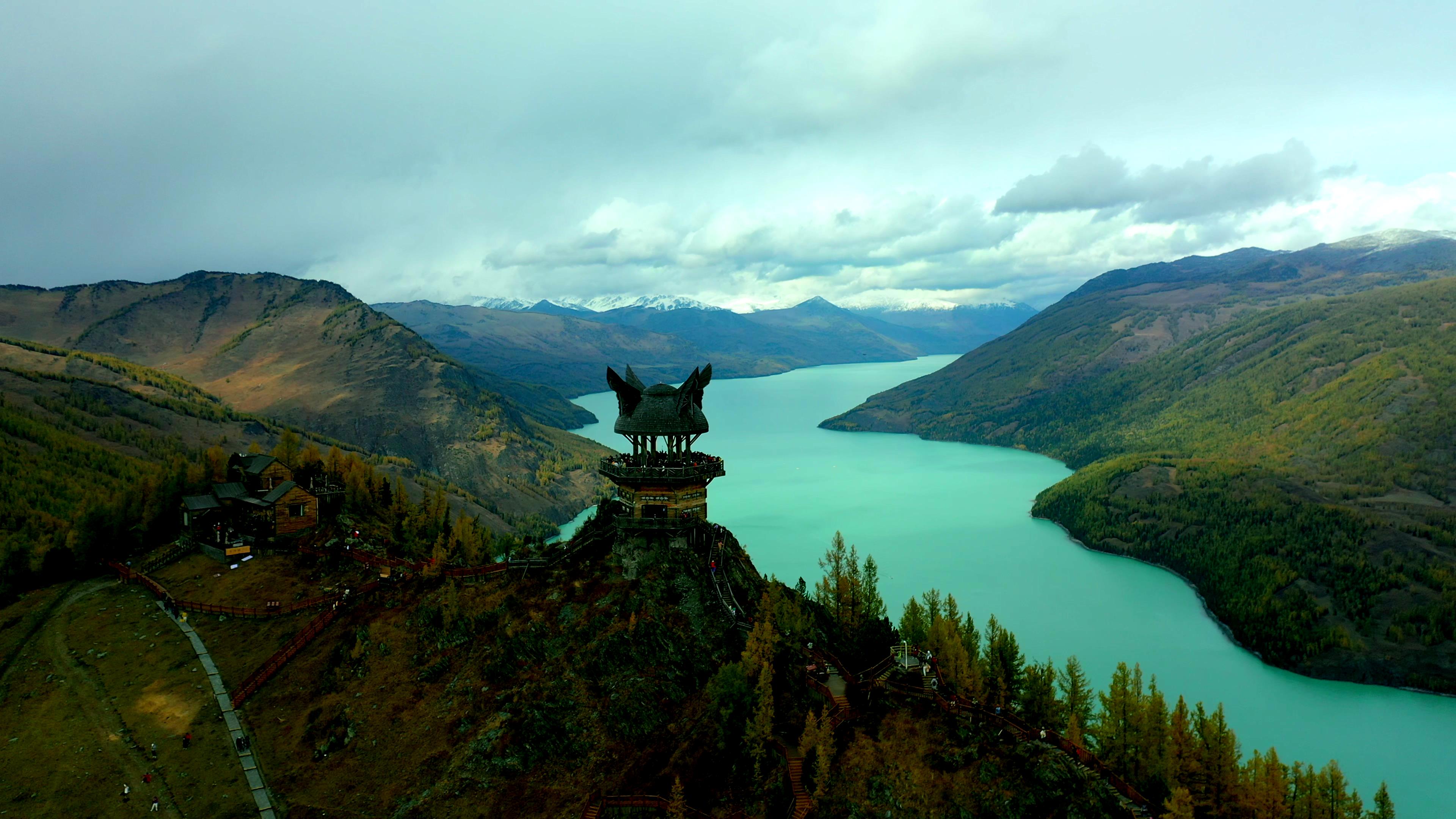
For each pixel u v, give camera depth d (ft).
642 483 329.93
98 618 392.06
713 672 291.17
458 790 265.34
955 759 246.27
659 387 345.92
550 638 304.71
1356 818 290.35
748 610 312.91
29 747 302.04
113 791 279.28
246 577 413.59
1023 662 361.51
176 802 273.95
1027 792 235.81
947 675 290.35
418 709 297.74
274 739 301.22
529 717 278.46
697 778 257.55
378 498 539.70
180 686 332.39
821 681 279.90
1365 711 644.27
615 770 265.54
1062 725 316.60
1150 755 281.54
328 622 357.82
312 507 456.86
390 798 266.77
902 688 273.75
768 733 255.09
